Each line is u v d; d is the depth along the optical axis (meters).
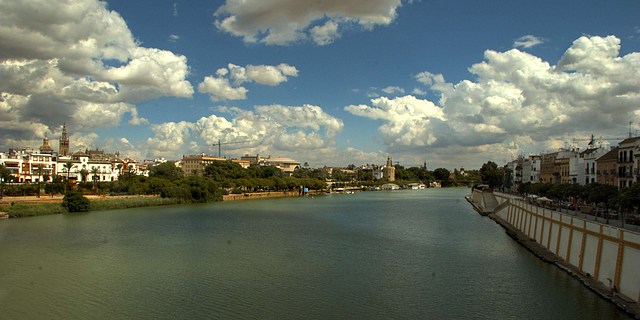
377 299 61.22
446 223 143.88
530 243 93.38
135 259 85.50
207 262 82.94
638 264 51.75
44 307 58.72
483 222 147.00
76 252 92.06
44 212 159.75
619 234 55.88
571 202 141.62
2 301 61.03
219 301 60.53
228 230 125.12
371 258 86.25
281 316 55.12
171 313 56.34
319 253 91.38
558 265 73.25
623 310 51.94
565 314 53.41
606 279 58.72
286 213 176.88
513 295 61.66
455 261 82.81
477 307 57.59
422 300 60.62
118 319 54.50
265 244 102.25
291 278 71.62
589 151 165.38
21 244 100.62
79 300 61.34
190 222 142.75
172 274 74.19
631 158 121.38
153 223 139.00
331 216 166.38
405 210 195.75
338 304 59.25
